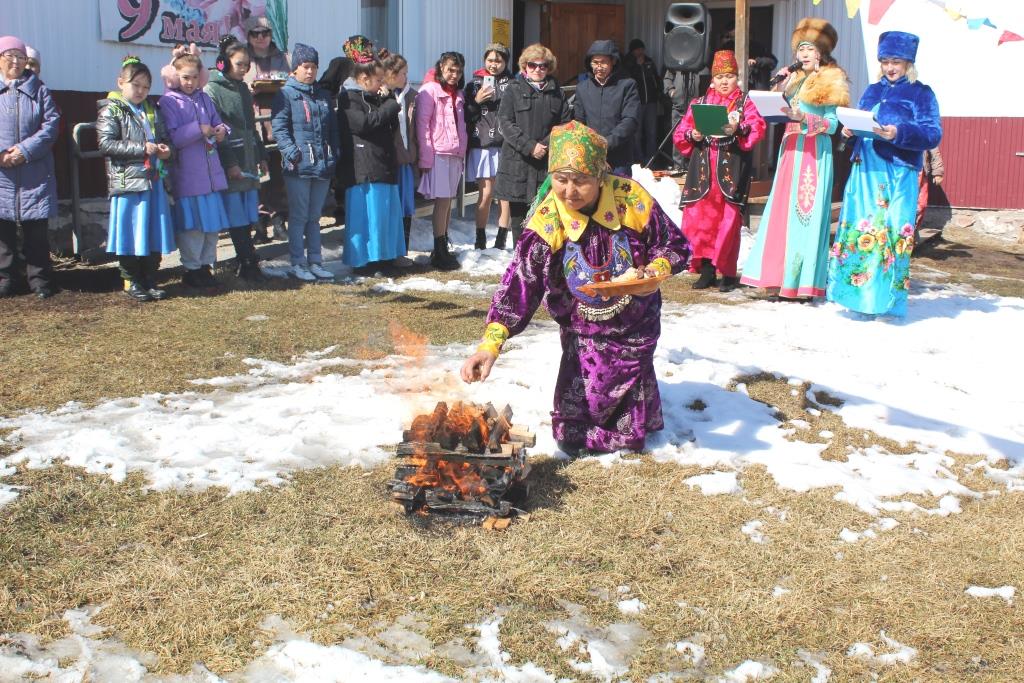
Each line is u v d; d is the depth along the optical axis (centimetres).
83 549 392
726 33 1450
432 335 728
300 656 325
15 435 505
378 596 364
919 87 798
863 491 464
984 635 349
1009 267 1198
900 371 679
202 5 1055
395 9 1302
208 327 729
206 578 373
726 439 530
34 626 340
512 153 1011
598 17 1692
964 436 553
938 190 1493
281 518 421
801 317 831
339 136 945
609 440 502
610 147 1001
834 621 356
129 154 782
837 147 856
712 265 954
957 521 442
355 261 958
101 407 552
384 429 522
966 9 1441
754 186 1243
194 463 475
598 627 349
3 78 771
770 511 444
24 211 780
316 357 667
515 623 348
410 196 1030
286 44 1150
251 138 901
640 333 486
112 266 927
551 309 490
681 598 369
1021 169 1445
